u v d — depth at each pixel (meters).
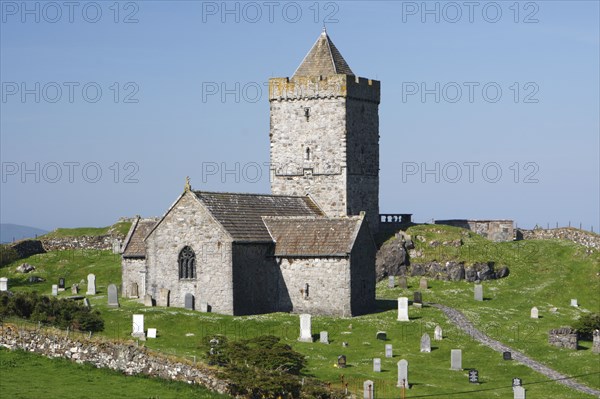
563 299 141.50
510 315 127.81
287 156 148.88
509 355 106.25
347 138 146.62
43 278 148.75
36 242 164.12
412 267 148.62
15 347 88.19
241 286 121.25
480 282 146.88
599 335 109.69
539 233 168.38
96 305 121.31
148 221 137.12
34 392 78.12
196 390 82.69
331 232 125.12
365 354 105.75
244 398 83.00
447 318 122.50
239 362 89.56
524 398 90.25
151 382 83.75
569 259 154.00
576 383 98.12
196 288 121.44
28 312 98.44
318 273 123.31
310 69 149.88
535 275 150.12
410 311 125.75
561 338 112.06
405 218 159.50
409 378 96.88
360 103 149.50
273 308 125.25
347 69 151.75
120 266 152.50
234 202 128.12
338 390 87.25
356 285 123.56
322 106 147.25
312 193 147.50
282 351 91.88
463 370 101.38
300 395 84.38
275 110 149.38
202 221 121.38
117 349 86.69
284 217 129.00
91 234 169.00
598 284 146.00
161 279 123.38
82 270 152.12
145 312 115.62
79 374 84.31
